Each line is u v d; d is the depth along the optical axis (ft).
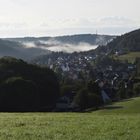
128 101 276.00
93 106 362.53
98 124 77.92
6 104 312.71
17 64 376.89
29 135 64.44
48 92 367.25
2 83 319.68
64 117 96.58
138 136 62.39
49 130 69.41
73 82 538.06
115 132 66.39
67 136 62.85
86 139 60.08
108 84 595.47
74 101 370.94
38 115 112.06
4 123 81.30
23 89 316.40
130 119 89.15
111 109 237.66
